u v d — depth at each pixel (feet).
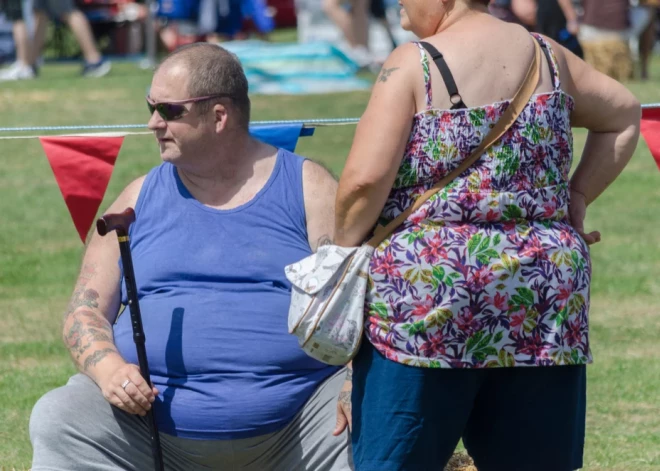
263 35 162.50
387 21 144.56
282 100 112.88
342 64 125.59
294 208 29.30
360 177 23.56
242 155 29.48
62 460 27.12
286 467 28.35
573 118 26.43
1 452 38.40
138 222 29.60
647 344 50.65
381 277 23.98
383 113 23.57
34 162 92.53
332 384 28.40
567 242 24.09
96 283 29.71
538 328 23.77
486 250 23.47
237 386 27.96
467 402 24.25
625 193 82.33
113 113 106.83
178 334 28.17
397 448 24.04
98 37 165.68
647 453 38.40
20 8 137.59
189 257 28.76
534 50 24.35
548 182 24.11
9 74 139.03
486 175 23.56
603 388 44.96
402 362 23.75
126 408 26.94
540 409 24.41
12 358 49.14
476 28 24.21
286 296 28.66
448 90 23.45
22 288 60.64
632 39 143.43
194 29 147.33
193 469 28.66
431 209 23.61
